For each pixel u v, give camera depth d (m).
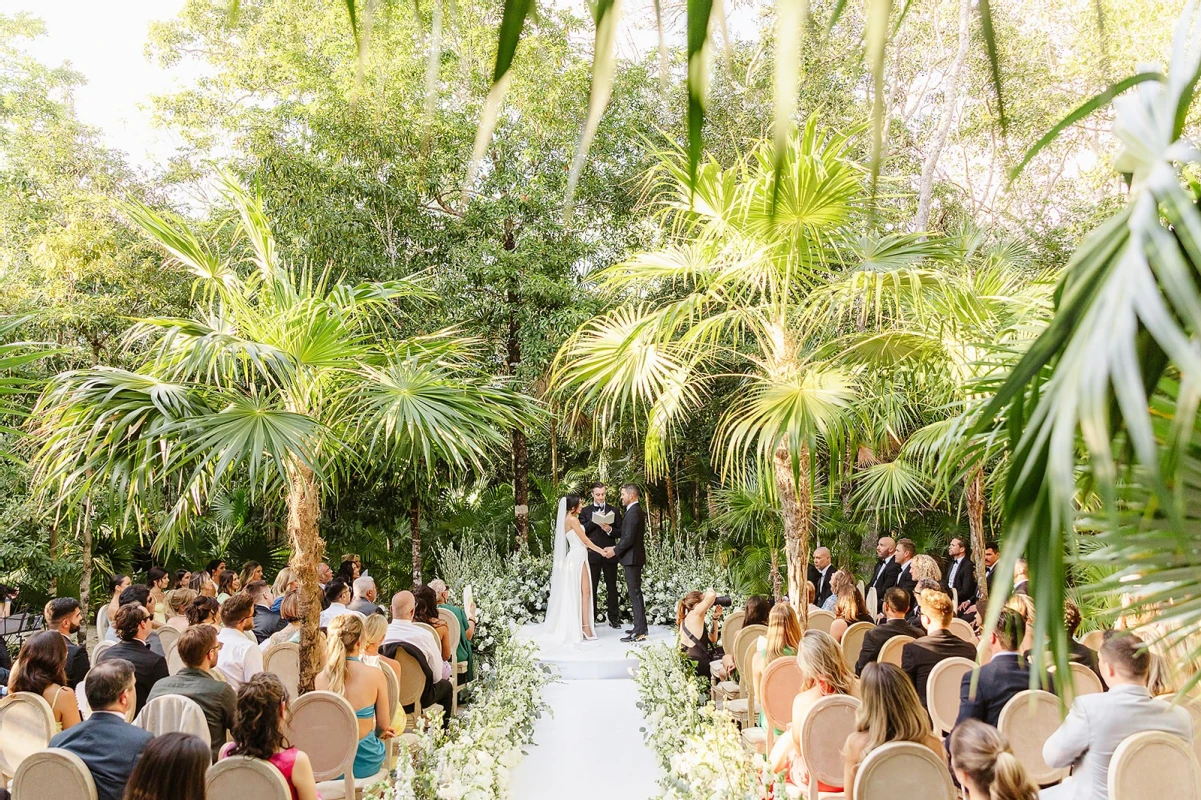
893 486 9.67
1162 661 4.17
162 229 5.54
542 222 13.89
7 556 10.77
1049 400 0.87
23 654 4.71
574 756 6.27
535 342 13.09
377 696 5.09
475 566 12.09
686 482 15.34
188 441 4.74
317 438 5.39
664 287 12.84
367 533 13.83
